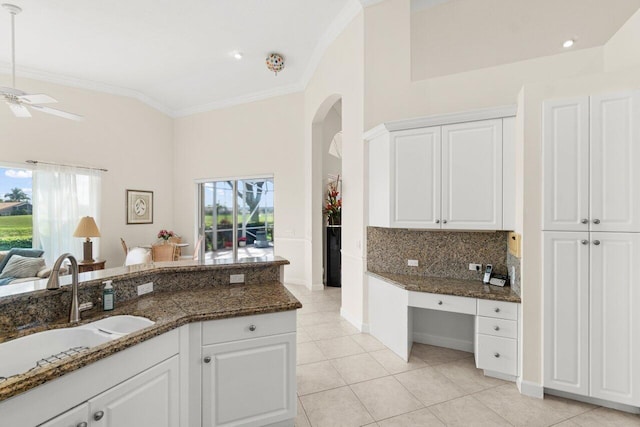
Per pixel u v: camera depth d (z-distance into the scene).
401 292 2.78
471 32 3.53
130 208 5.73
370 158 3.31
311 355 2.86
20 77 4.59
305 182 5.50
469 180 2.61
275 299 1.91
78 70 4.80
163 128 6.36
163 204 6.35
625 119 1.95
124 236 5.66
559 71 2.66
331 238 5.52
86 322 1.54
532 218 2.20
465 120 2.61
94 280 1.72
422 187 2.79
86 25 3.65
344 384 2.38
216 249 6.35
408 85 3.12
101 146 5.34
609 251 1.99
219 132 6.20
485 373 2.50
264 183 5.95
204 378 1.63
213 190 6.38
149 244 6.06
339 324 3.65
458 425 1.92
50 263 4.61
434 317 3.10
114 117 5.51
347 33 3.68
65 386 1.07
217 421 1.66
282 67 4.56
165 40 4.02
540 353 2.19
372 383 2.39
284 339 1.81
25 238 4.60
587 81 2.05
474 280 2.86
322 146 5.27
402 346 2.76
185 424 1.58
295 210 5.60
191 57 4.48
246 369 1.71
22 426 0.95
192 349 1.61
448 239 2.97
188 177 6.48
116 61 4.54
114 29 3.75
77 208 4.92
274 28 3.84
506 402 2.14
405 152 2.86
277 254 5.75
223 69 4.88
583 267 2.05
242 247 6.15
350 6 3.43
